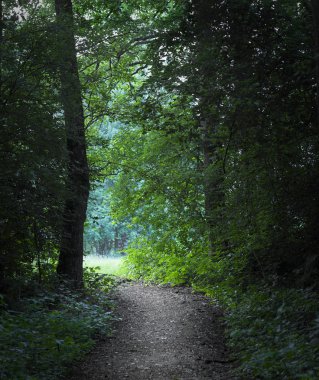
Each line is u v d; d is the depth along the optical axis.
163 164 19.80
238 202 13.77
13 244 11.07
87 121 19.44
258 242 13.01
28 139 10.80
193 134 12.77
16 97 10.77
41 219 11.30
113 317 12.31
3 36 11.07
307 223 11.81
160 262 20.66
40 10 12.58
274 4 11.29
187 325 11.48
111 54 17.11
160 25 16.11
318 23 8.95
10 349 7.09
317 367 6.13
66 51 11.35
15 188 10.66
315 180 11.72
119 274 22.83
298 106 11.38
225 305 13.16
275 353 6.89
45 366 7.27
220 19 11.44
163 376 7.56
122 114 16.91
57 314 10.07
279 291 10.80
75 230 14.08
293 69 11.16
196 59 11.29
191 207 19.47
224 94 11.34
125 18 17.03
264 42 11.43
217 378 7.32
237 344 9.01
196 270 17.73
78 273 14.16
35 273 12.31
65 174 12.02
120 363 8.38
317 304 8.77
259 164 12.69
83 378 7.52
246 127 11.76
